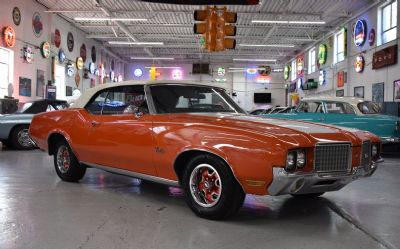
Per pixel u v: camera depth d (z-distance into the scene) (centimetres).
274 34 2533
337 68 2298
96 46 2908
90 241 354
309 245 353
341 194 574
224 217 418
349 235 384
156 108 484
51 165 812
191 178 430
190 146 420
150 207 475
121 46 3089
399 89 1562
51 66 2036
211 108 517
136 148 477
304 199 539
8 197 518
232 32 1072
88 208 468
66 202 495
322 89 2588
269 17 2070
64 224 404
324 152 398
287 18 2069
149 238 364
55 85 2078
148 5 1877
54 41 2067
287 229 399
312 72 2836
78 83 2506
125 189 575
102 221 416
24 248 336
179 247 343
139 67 3847
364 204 514
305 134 399
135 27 2389
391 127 1044
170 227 398
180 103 502
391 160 1036
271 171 371
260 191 382
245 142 386
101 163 540
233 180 402
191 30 2462
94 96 563
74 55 2423
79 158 580
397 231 400
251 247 346
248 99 3853
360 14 1939
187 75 3847
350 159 414
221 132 407
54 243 348
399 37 1571
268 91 3862
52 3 1900
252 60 3512
